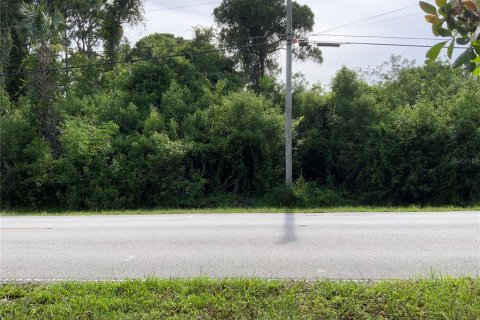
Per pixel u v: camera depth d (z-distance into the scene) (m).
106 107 23.23
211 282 5.99
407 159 20.66
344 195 21.25
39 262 7.84
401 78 24.81
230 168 22.22
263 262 7.57
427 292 5.48
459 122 20.20
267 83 25.23
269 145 21.69
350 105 22.09
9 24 25.12
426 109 20.95
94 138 21.00
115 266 7.49
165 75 24.95
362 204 20.47
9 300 5.66
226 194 21.56
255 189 21.98
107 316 5.05
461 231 10.17
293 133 21.67
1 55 23.98
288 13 18.62
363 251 8.27
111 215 15.07
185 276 6.79
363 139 21.53
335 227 10.95
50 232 10.86
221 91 24.44
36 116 21.78
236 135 21.58
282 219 12.71
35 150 21.03
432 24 2.67
